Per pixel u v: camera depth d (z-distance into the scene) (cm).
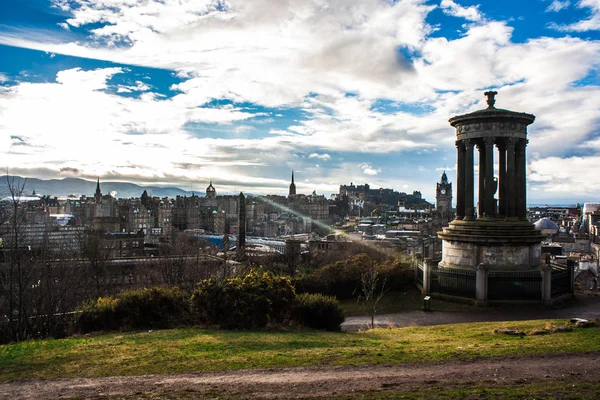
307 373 1288
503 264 3303
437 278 3438
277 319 2230
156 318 2172
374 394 1084
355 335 1992
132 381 1241
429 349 1572
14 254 2422
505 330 1903
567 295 3162
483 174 3691
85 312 2169
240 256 7125
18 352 1562
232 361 1419
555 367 1294
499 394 1055
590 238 12838
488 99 3581
